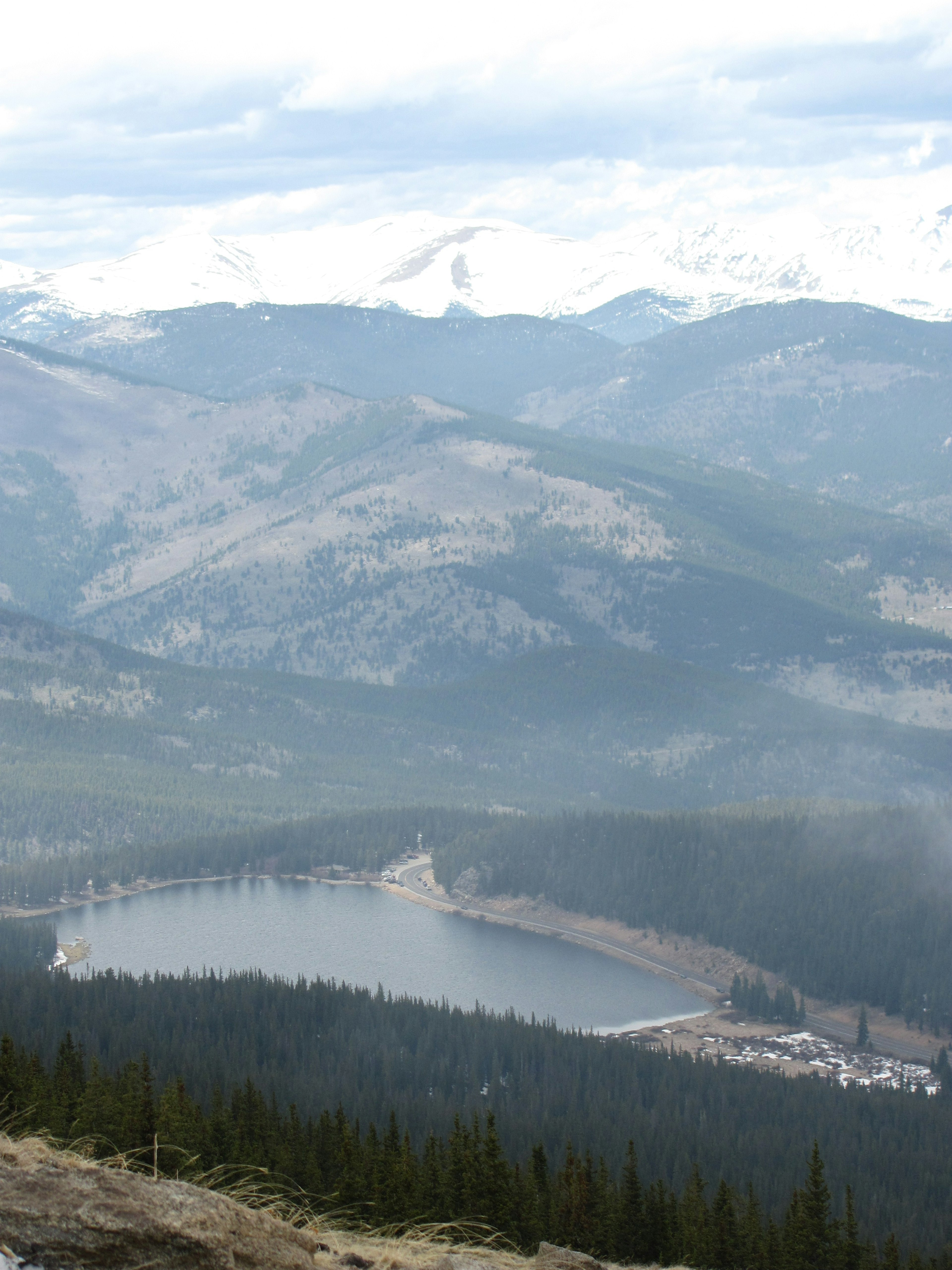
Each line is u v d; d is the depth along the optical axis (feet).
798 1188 488.02
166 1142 374.22
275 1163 405.39
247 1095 507.30
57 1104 393.29
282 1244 80.48
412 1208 362.74
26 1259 71.26
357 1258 91.81
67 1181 77.15
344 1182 374.43
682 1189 574.15
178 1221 76.48
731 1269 399.44
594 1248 378.12
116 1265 72.69
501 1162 387.34
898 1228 543.39
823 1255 415.44
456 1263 96.07
